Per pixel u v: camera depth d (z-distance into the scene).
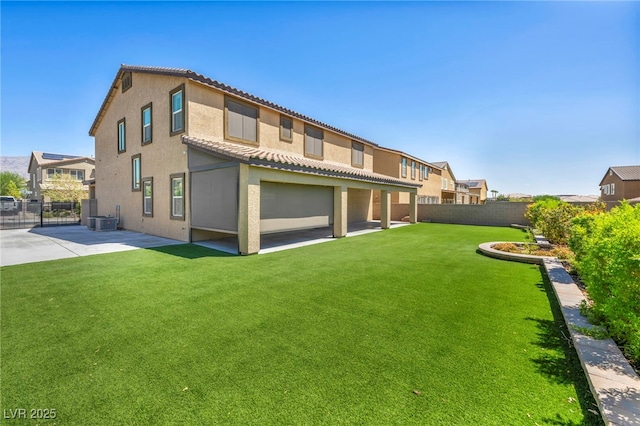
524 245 10.07
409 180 26.70
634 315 2.96
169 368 2.99
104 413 2.36
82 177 40.25
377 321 4.18
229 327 3.97
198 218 11.09
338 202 13.42
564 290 5.20
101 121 18.44
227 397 2.54
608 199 41.03
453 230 16.84
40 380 2.79
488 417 2.31
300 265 7.71
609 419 2.10
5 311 4.50
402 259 8.53
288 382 2.75
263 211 11.82
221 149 9.41
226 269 7.24
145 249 9.98
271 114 14.51
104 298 5.10
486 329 3.92
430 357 3.21
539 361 3.13
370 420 2.27
